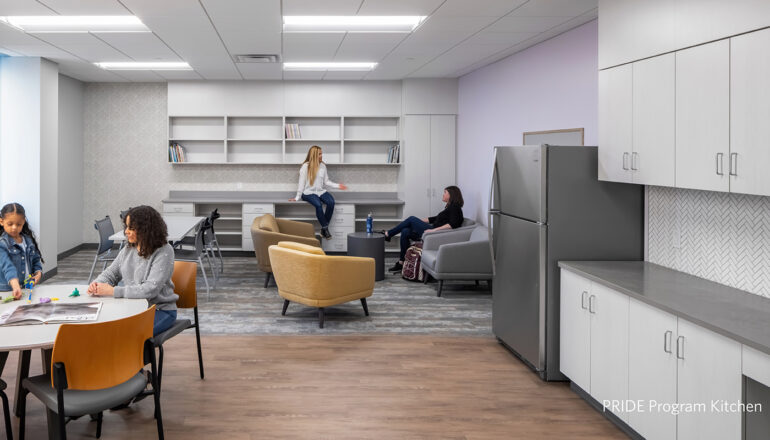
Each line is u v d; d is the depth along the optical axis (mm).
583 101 4906
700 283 3086
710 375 2314
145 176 8797
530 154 3879
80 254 8484
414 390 3631
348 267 5102
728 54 2504
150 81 8586
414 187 8594
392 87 8672
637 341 2848
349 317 5367
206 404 3383
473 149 7832
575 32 5035
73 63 6973
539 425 3141
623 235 3805
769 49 2273
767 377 2016
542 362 3799
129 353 2514
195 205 8516
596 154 3764
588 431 3072
